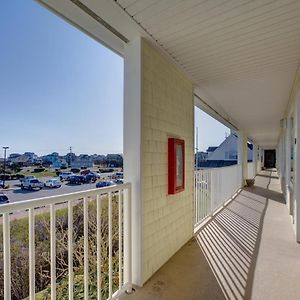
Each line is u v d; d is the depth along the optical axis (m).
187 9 2.03
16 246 2.52
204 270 2.69
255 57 2.98
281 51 2.82
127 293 2.26
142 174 2.46
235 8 2.02
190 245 3.45
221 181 6.07
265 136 14.03
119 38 2.51
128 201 2.38
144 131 2.53
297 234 3.60
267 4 1.98
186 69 3.39
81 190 1.97
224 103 5.55
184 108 3.65
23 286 2.61
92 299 2.91
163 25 2.26
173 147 3.04
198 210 4.37
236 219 4.84
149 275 2.55
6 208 1.28
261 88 4.34
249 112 6.68
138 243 2.41
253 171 14.48
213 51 2.81
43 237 2.74
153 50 2.73
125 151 2.52
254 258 3.00
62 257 3.22
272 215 5.18
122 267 2.42
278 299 2.15
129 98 2.53
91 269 3.27
